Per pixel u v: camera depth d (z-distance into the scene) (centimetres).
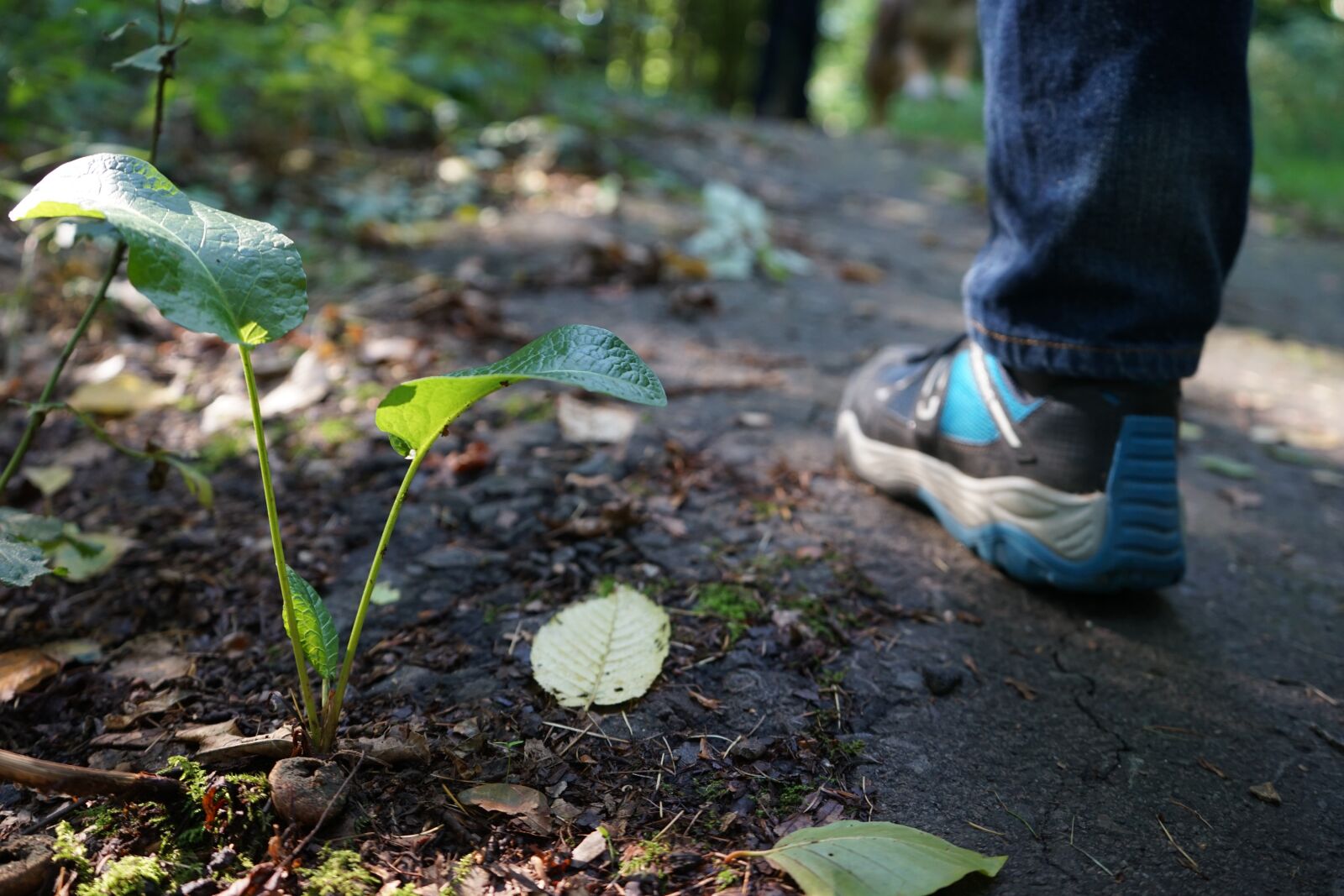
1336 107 434
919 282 151
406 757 56
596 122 230
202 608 69
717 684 63
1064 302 68
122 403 92
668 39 538
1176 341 67
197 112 158
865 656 66
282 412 92
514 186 175
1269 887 53
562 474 84
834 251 164
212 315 48
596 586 71
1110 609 73
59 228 87
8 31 135
